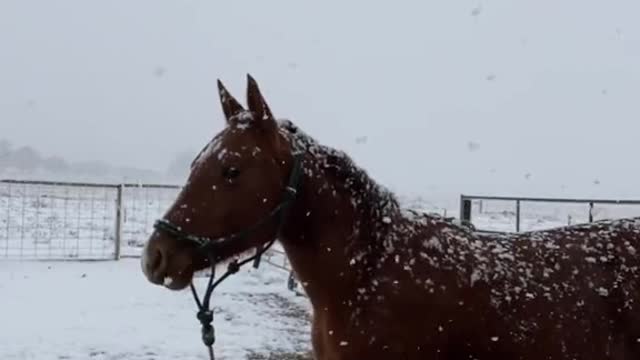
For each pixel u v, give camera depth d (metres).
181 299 8.94
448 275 2.94
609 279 3.17
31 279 10.15
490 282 2.98
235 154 2.76
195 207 2.72
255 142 2.80
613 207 10.48
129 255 12.80
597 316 3.07
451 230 3.18
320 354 3.01
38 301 8.55
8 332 6.94
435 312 2.86
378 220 3.00
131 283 10.07
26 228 14.98
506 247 3.19
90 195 21.20
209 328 2.89
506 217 14.14
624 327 3.12
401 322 2.83
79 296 8.98
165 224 2.71
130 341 6.77
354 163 3.06
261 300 9.02
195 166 2.82
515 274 3.04
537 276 3.07
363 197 3.01
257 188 2.77
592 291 3.10
